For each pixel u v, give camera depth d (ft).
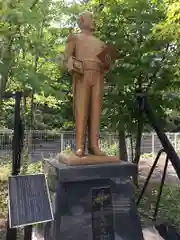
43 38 23.38
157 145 57.98
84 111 16.10
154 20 25.45
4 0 17.10
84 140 16.26
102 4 27.30
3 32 17.20
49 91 18.54
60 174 14.55
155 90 25.57
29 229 14.17
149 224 18.70
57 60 22.13
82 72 15.85
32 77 17.97
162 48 25.68
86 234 14.64
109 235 14.89
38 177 13.74
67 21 26.32
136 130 27.48
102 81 16.58
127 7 25.58
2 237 16.57
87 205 14.92
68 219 14.58
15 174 14.19
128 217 15.38
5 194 26.13
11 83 22.09
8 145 44.52
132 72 24.80
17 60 19.17
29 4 18.53
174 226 18.53
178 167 16.88
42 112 38.34
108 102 26.21
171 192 28.04
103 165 15.42
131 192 15.69
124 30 26.05
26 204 12.90
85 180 14.99
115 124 26.94
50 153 44.39
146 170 41.04
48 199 13.32
